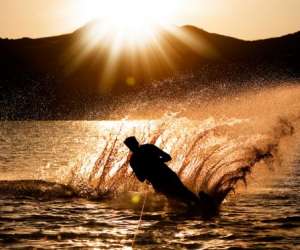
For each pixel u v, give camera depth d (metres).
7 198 20.86
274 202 19.38
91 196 21.30
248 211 17.72
